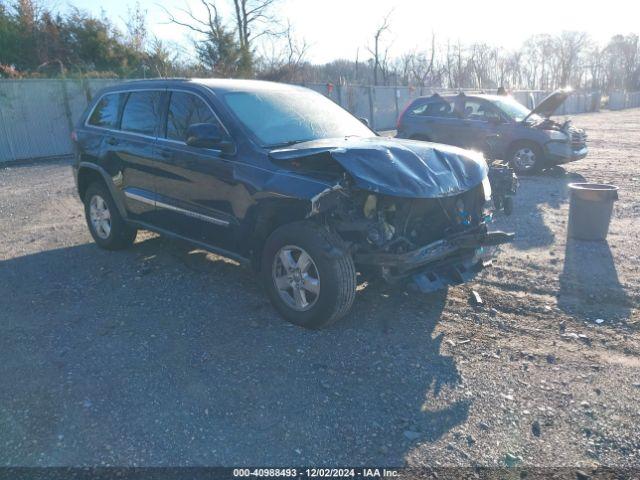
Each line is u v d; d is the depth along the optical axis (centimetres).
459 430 329
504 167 862
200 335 446
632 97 6303
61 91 1855
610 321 474
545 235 735
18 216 894
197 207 518
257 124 500
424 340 438
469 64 5728
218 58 2634
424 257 435
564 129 1224
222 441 318
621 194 993
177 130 544
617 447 314
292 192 424
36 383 377
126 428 329
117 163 608
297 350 420
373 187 403
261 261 478
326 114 574
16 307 509
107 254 661
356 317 479
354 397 361
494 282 562
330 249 420
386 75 4725
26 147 1794
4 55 2511
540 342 437
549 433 326
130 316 484
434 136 1333
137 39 2933
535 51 7975
